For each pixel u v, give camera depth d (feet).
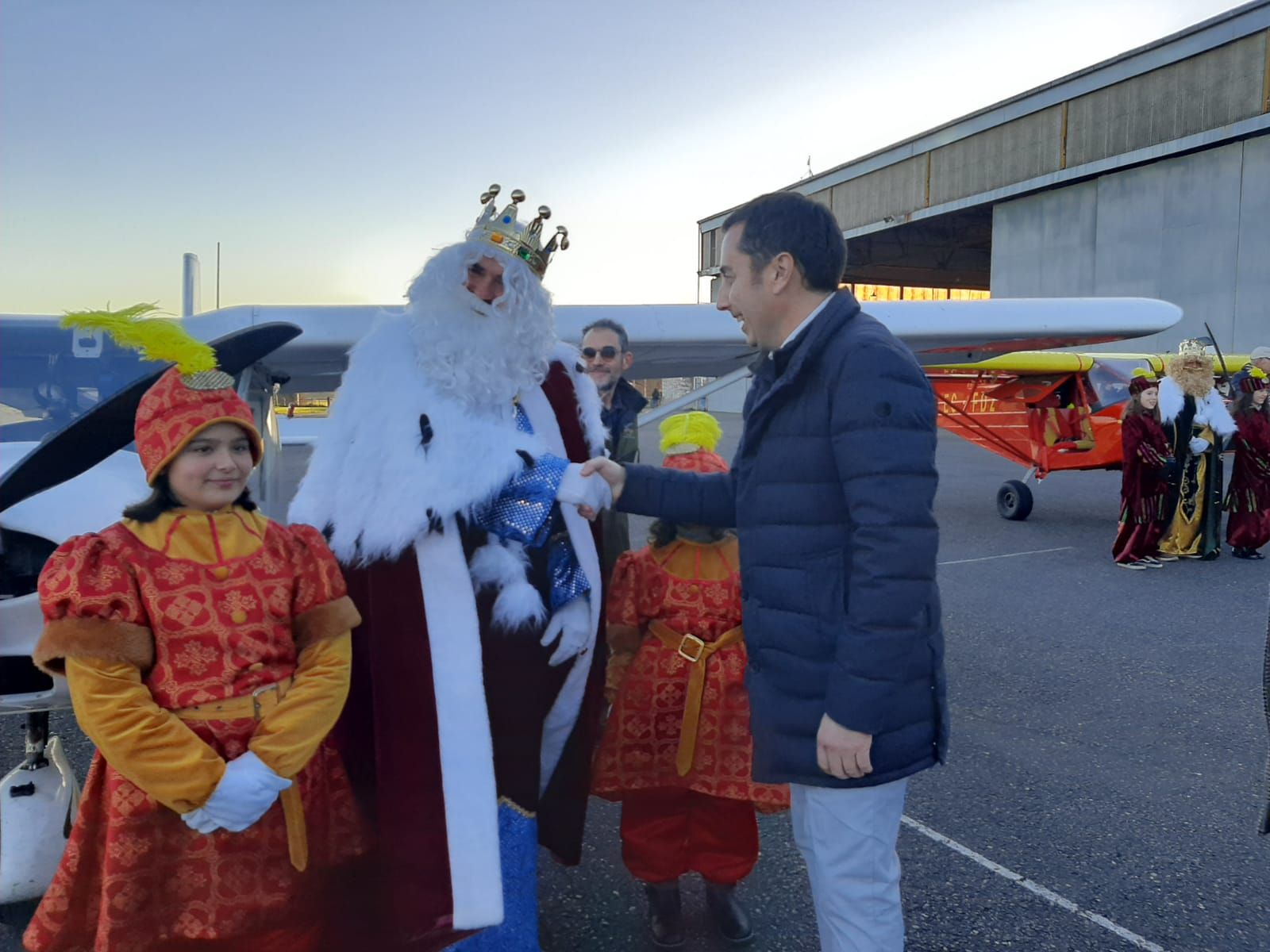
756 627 5.19
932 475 4.69
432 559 5.66
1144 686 13.84
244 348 8.05
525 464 5.74
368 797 6.01
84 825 5.23
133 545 4.92
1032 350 18.22
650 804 7.17
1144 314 15.98
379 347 5.83
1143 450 22.54
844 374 4.76
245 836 5.17
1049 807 9.77
